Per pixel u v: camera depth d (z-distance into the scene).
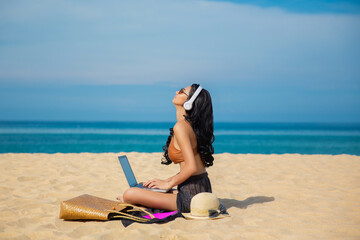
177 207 3.76
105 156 10.27
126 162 4.29
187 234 3.19
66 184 5.98
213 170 7.75
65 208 3.64
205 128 3.78
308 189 5.59
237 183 6.24
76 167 8.05
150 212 3.78
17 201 4.62
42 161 8.99
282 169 7.90
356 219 3.85
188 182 3.79
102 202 3.88
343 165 8.50
